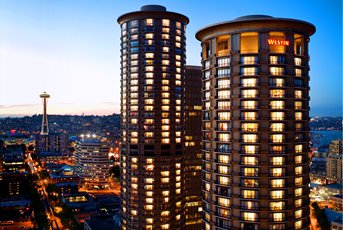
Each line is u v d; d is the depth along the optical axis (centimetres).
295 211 11525
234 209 11575
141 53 18675
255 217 11350
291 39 11625
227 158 11781
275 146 11400
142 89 18638
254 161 11406
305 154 11931
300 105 11862
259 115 11394
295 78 11731
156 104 18575
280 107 11444
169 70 18862
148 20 18675
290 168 11488
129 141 18812
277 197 11362
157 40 18675
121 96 19662
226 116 11831
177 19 19162
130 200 18612
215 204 12006
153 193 18275
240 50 11575
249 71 11481
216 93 12019
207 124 12581
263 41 11450
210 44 12381
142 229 18212
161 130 18562
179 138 19100
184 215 19412
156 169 18388
